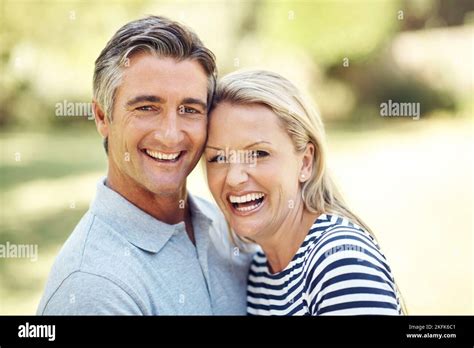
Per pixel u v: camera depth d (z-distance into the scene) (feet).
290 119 3.65
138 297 3.36
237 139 3.61
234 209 3.77
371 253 3.43
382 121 13.33
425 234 9.44
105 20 11.80
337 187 3.97
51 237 9.73
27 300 8.24
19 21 12.01
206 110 3.66
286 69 13.47
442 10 13.42
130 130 3.51
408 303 7.65
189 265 3.74
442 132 12.80
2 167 11.79
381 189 10.99
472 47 13.25
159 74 3.48
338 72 13.75
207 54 3.62
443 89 13.32
